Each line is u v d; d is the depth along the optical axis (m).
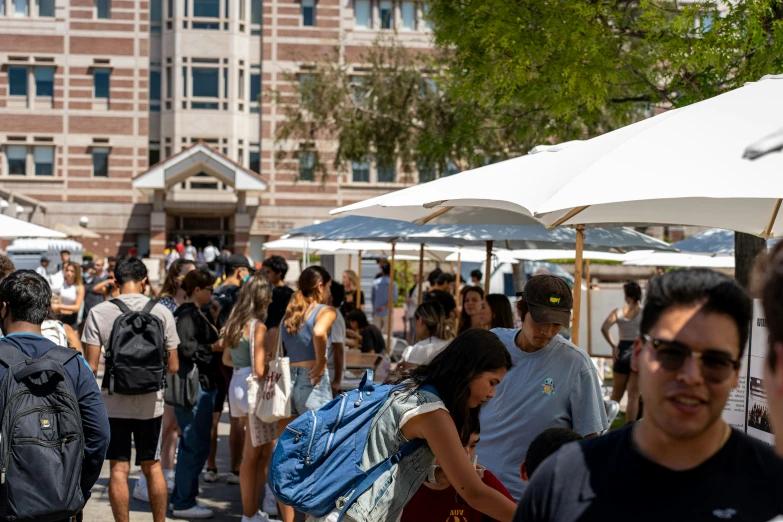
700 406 2.07
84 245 43.56
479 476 4.05
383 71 20.33
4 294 4.97
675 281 2.13
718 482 2.09
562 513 2.16
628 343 11.60
